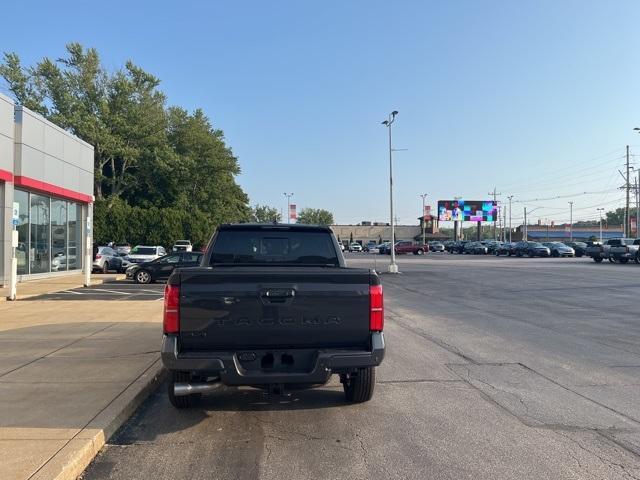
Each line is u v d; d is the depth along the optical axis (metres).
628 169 76.94
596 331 11.56
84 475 4.52
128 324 11.63
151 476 4.49
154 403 6.60
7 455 4.53
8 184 21.05
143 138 61.44
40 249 25.11
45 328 11.11
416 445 5.16
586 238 132.25
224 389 7.19
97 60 60.19
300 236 7.07
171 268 23.61
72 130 56.28
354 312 5.52
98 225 54.62
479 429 5.59
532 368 8.25
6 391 6.51
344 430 5.59
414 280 26.11
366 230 143.38
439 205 107.00
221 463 4.75
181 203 64.56
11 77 57.66
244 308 5.35
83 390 6.54
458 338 10.78
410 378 7.66
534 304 16.42
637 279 25.67
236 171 74.69
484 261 49.31
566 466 4.65
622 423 5.76
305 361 5.49
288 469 4.61
